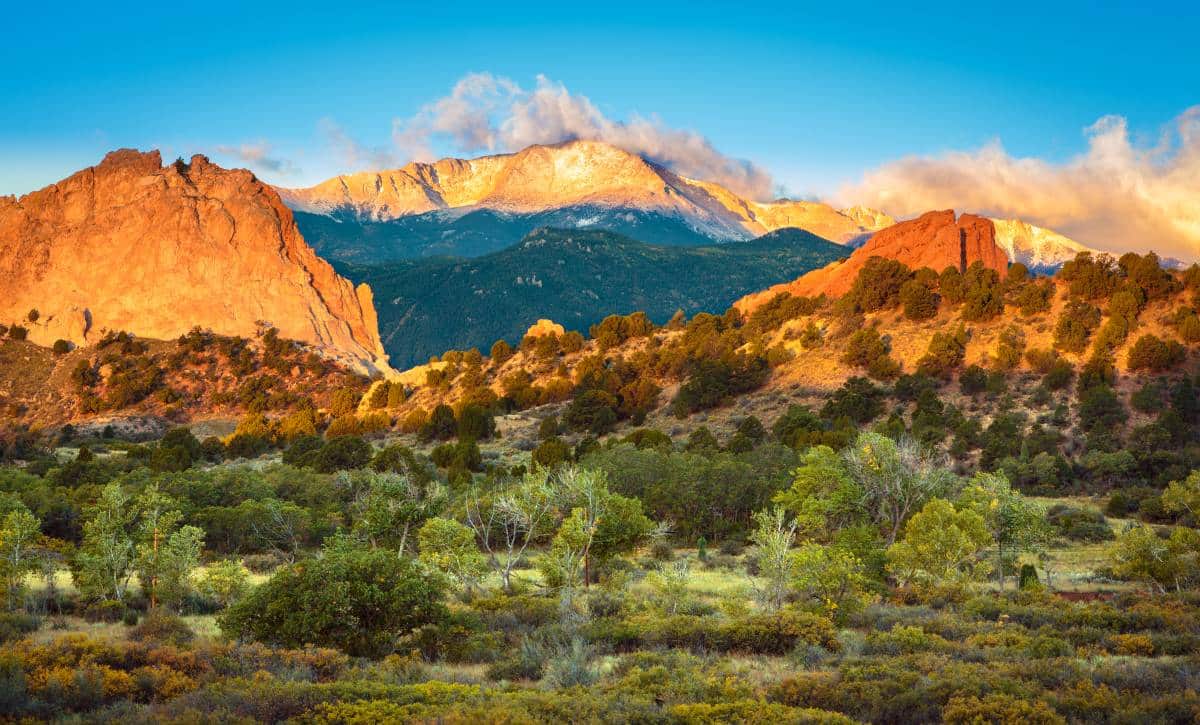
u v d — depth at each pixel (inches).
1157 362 4266.7
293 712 796.6
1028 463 3560.5
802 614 1211.9
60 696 794.2
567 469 2158.0
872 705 840.9
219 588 1556.3
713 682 902.4
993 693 821.9
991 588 1787.6
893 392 4670.3
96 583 1491.1
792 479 2962.6
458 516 2322.8
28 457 4968.0
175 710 767.7
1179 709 776.3
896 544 1723.7
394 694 840.9
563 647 1127.0
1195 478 2373.3
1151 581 1643.7
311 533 2586.1
